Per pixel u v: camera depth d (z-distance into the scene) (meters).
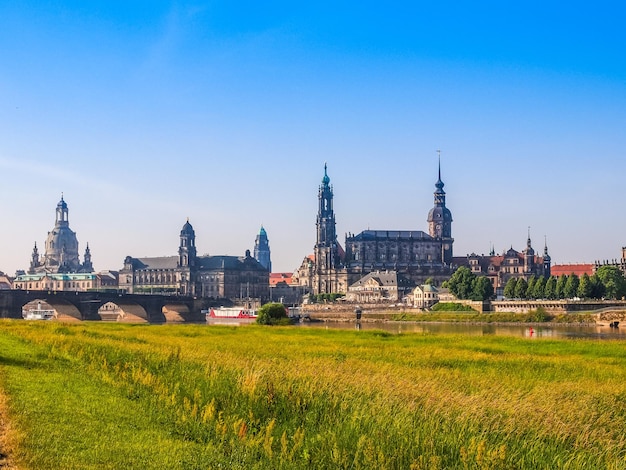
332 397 46.88
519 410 44.84
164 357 67.94
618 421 46.94
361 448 36.72
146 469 31.94
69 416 40.50
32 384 50.16
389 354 89.25
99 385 52.09
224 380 52.78
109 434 37.34
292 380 51.78
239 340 112.44
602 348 107.50
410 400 46.03
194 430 40.06
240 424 41.00
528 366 79.44
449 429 40.03
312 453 36.84
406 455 36.28
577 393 56.22
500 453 36.06
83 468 31.12
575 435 41.47
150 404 45.72
